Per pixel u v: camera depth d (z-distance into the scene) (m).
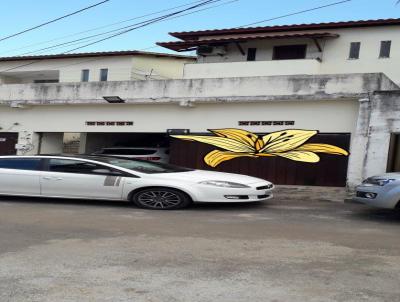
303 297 4.32
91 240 6.58
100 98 16.11
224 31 23.02
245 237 6.81
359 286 4.64
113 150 17.47
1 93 17.86
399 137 12.48
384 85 12.85
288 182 13.80
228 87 14.35
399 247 6.28
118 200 9.96
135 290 4.51
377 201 8.56
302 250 6.06
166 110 15.48
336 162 13.30
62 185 10.19
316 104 13.50
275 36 21.52
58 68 27.38
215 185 9.49
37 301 4.22
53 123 17.31
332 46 21.64
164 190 9.57
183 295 4.38
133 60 25.95
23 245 6.26
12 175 10.50
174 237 6.79
